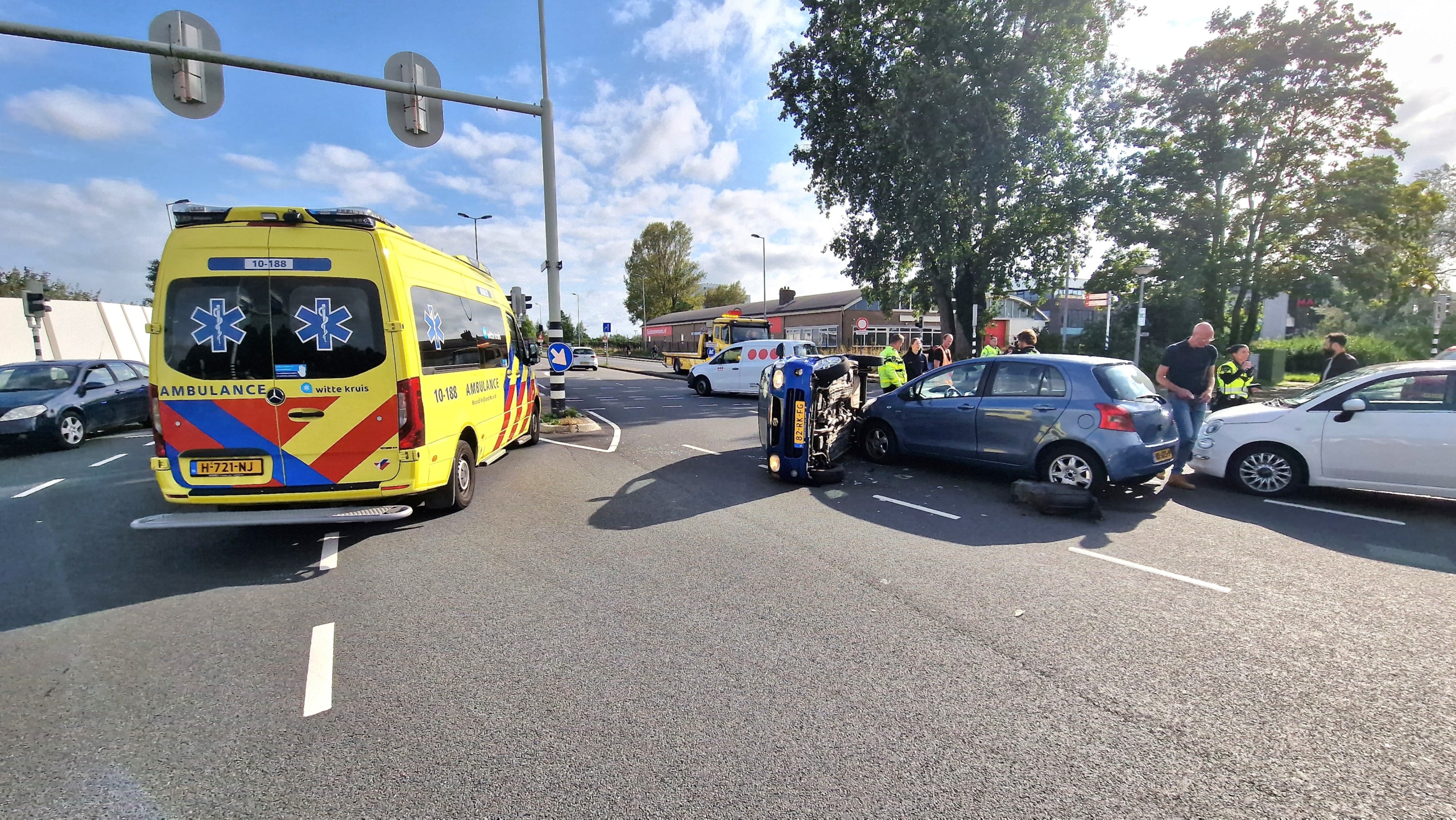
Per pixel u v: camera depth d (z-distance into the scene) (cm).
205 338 451
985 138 1803
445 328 571
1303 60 1917
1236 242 2059
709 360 1905
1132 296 2266
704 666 311
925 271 2148
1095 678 300
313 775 231
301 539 512
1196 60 2009
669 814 212
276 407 458
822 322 4066
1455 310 2469
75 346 1942
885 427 794
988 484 700
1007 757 242
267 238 455
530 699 282
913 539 511
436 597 397
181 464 455
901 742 251
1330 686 293
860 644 333
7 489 690
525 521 565
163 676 302
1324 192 1942
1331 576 429
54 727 261
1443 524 547
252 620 364
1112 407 602
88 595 401
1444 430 551
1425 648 329
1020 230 1930
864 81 1970
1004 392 679
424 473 496
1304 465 620
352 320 467
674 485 703
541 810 213
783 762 238
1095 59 1983
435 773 232
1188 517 570
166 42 740
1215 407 920
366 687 292
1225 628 352
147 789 224
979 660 317
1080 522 556
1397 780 229
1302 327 3484
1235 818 211
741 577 429
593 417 1345
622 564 455
